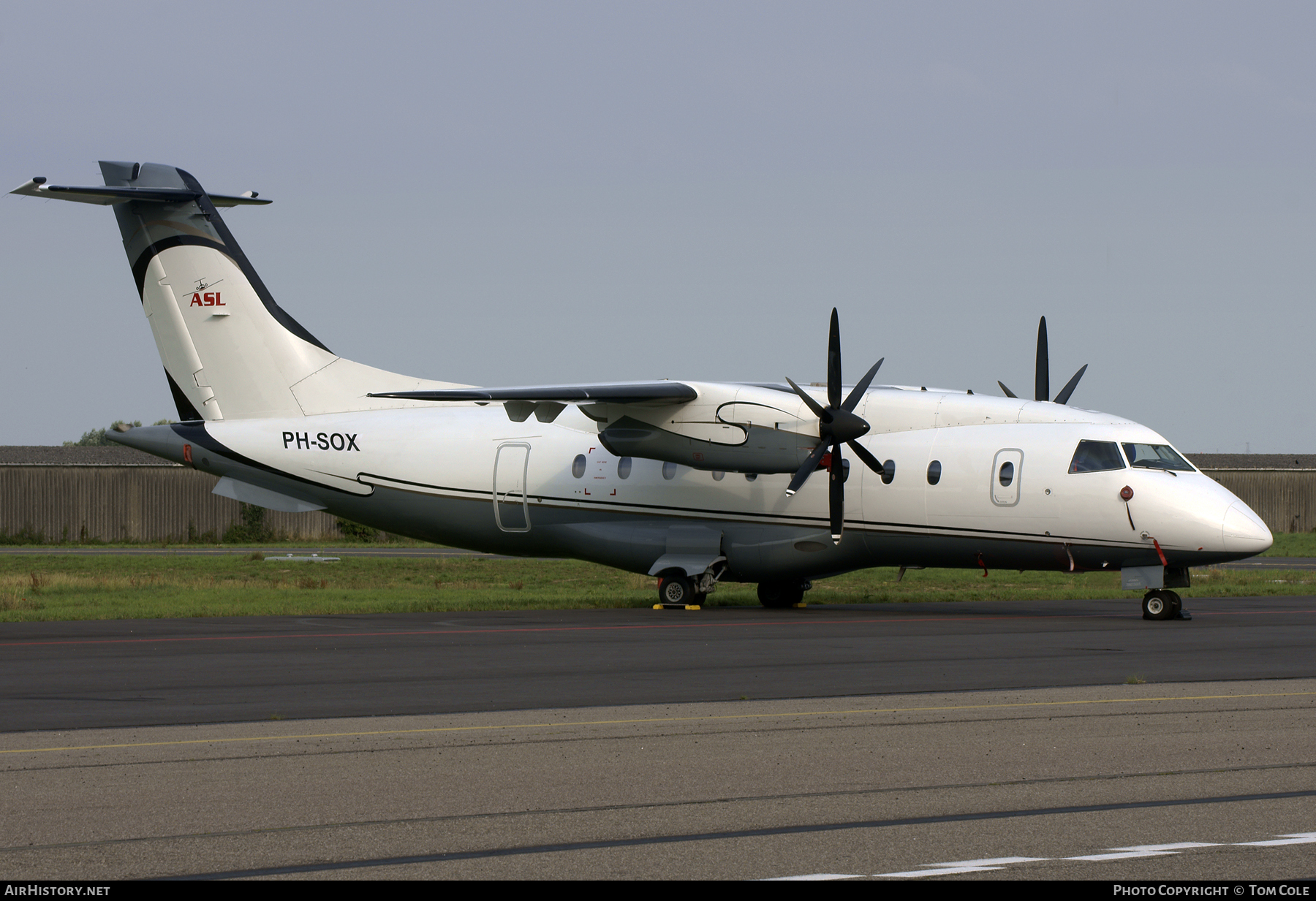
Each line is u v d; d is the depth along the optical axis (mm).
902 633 53750
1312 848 18609
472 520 76125
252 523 167625
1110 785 22828
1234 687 35562
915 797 21938
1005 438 66250
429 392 66688
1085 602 76375
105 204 78375
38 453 178250
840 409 66625
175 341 79750
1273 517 184875
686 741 27359
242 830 19781
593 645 48562
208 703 33188
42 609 67562
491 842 19125
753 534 70562
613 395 65812
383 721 30219
